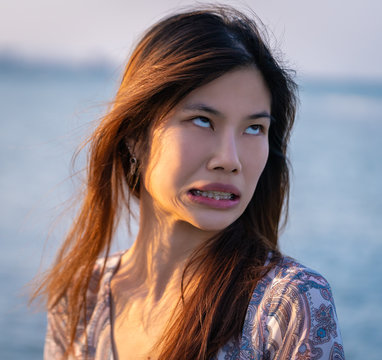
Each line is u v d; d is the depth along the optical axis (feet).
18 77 595.88
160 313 4.72
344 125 158.51
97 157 5.05
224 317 4.23
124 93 4.73
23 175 68.59
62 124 125.59
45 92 286.66
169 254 4.87
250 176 4.39
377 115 211.41
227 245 4.64
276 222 5.13
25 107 180.96
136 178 5.00
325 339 3.99
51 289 5.60
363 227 45.85
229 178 4.27
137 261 5.18
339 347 4.03
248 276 4.37
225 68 4.22
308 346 3.96
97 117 5.06
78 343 5.22
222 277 4.41
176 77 4.25
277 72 4.45
